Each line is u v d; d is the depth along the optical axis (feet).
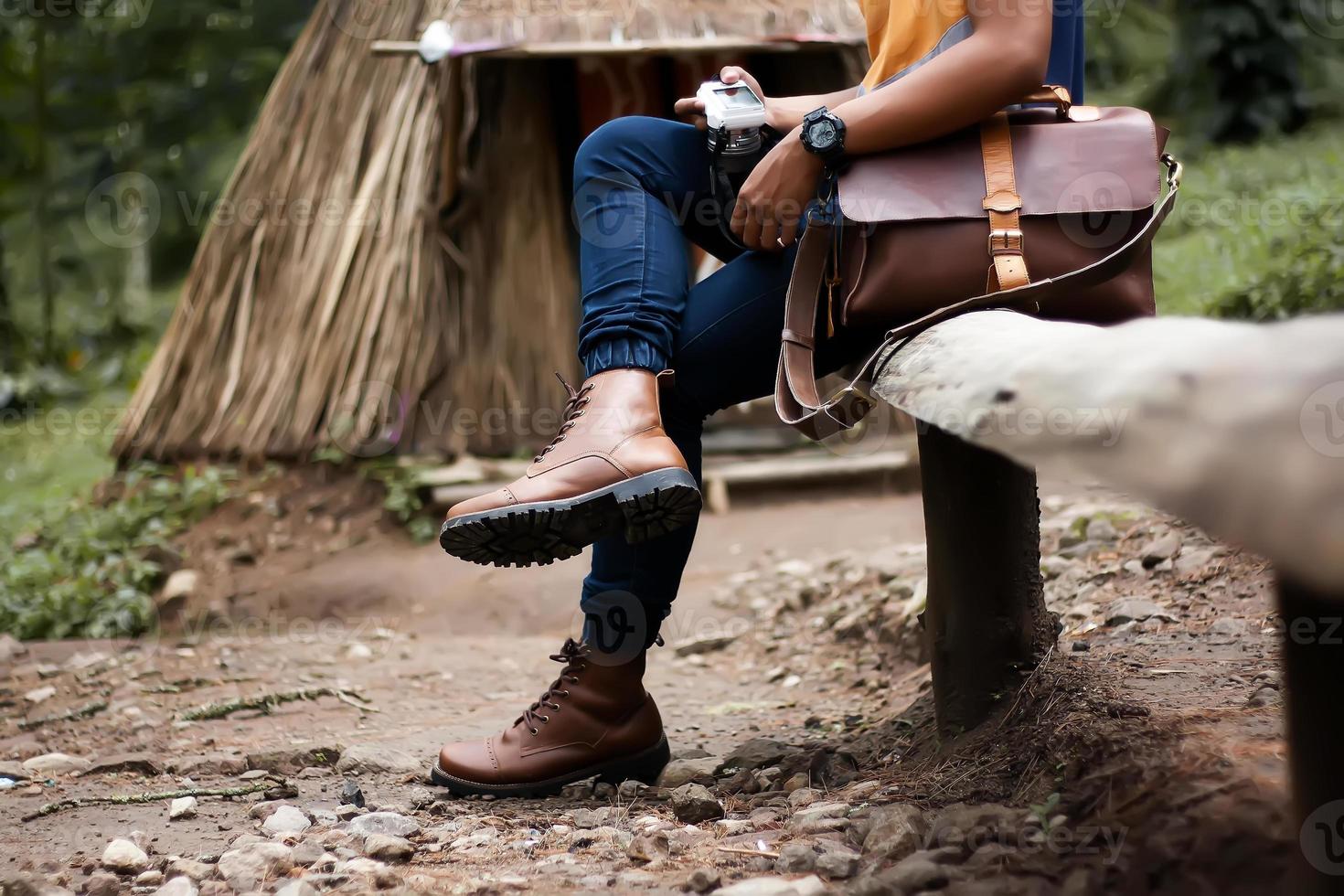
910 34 6.42
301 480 19.20
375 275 20.36
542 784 7.27
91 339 35.63
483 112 20.77
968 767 6.27
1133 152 5.98
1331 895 3.52
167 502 18.89
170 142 37.70
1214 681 6.58
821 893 4.96
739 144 6.88
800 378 6.26
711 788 7.27
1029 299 5.52
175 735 9.76
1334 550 2.80
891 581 12.80
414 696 11.06
